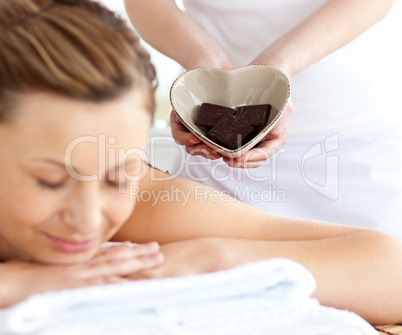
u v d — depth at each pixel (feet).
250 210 3.36
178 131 3.86
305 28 4.24
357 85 4.69
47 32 2.16
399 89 4.76
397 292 2.85
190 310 2.08
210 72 3.99
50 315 1.94
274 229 3.22
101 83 2.09
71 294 1.95
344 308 2.79
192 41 4.38
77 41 2.16
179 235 3.23
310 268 2.75
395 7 4.73
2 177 2.16
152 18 4.68
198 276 2.16
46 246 2.30
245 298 2.21
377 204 4.79
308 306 2.29
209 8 4.93
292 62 4.08
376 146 4.75
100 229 2.37
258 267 2.21
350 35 4.34
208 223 3.23
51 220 2.22
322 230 3.17
